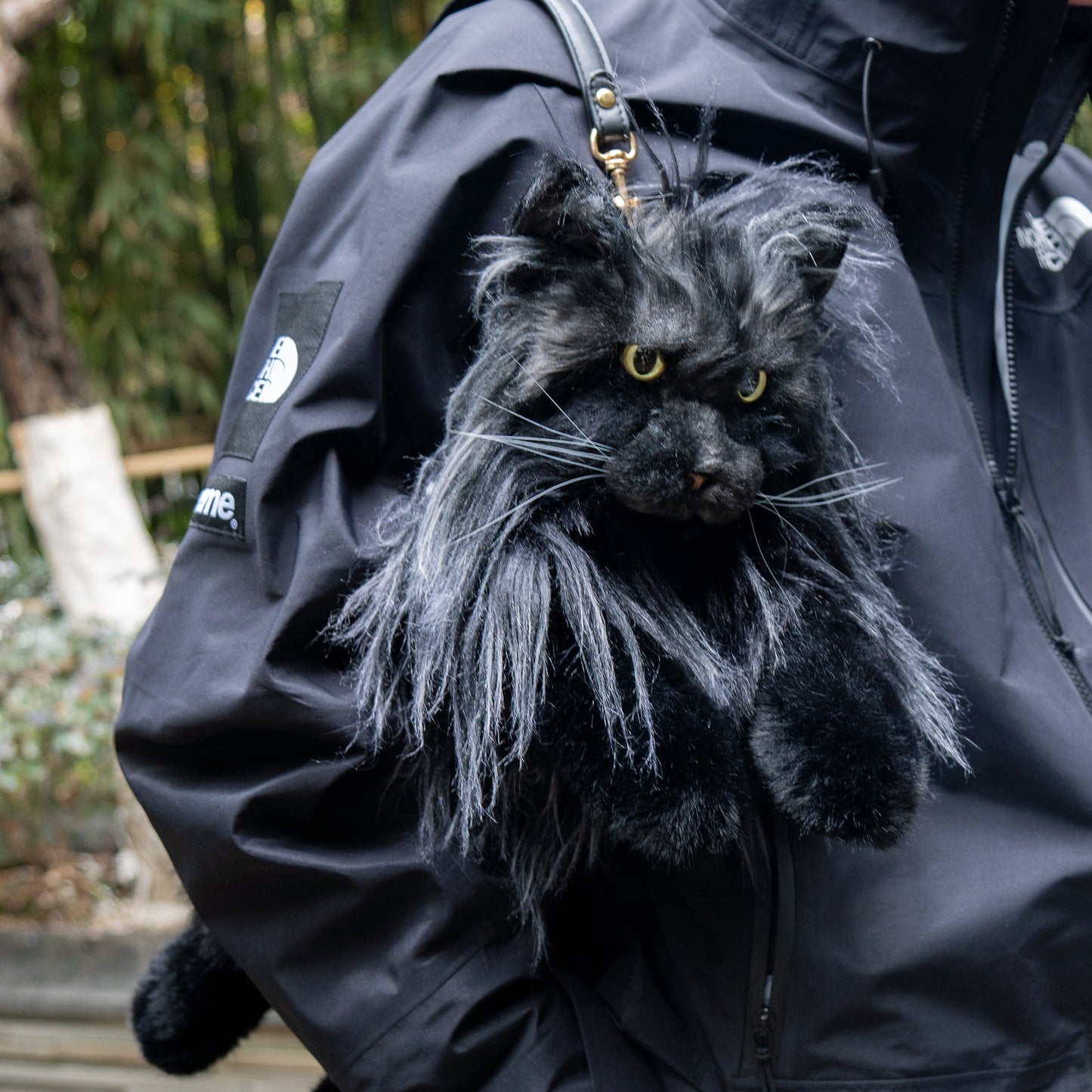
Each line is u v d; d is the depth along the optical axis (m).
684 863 0.83
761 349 0.84
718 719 0.84
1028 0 0.99
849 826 0.79
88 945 2.92
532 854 0.92
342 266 0.94
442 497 0.85
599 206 0.84
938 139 1.06
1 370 3.38
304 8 5.04
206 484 0.94
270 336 0.99
